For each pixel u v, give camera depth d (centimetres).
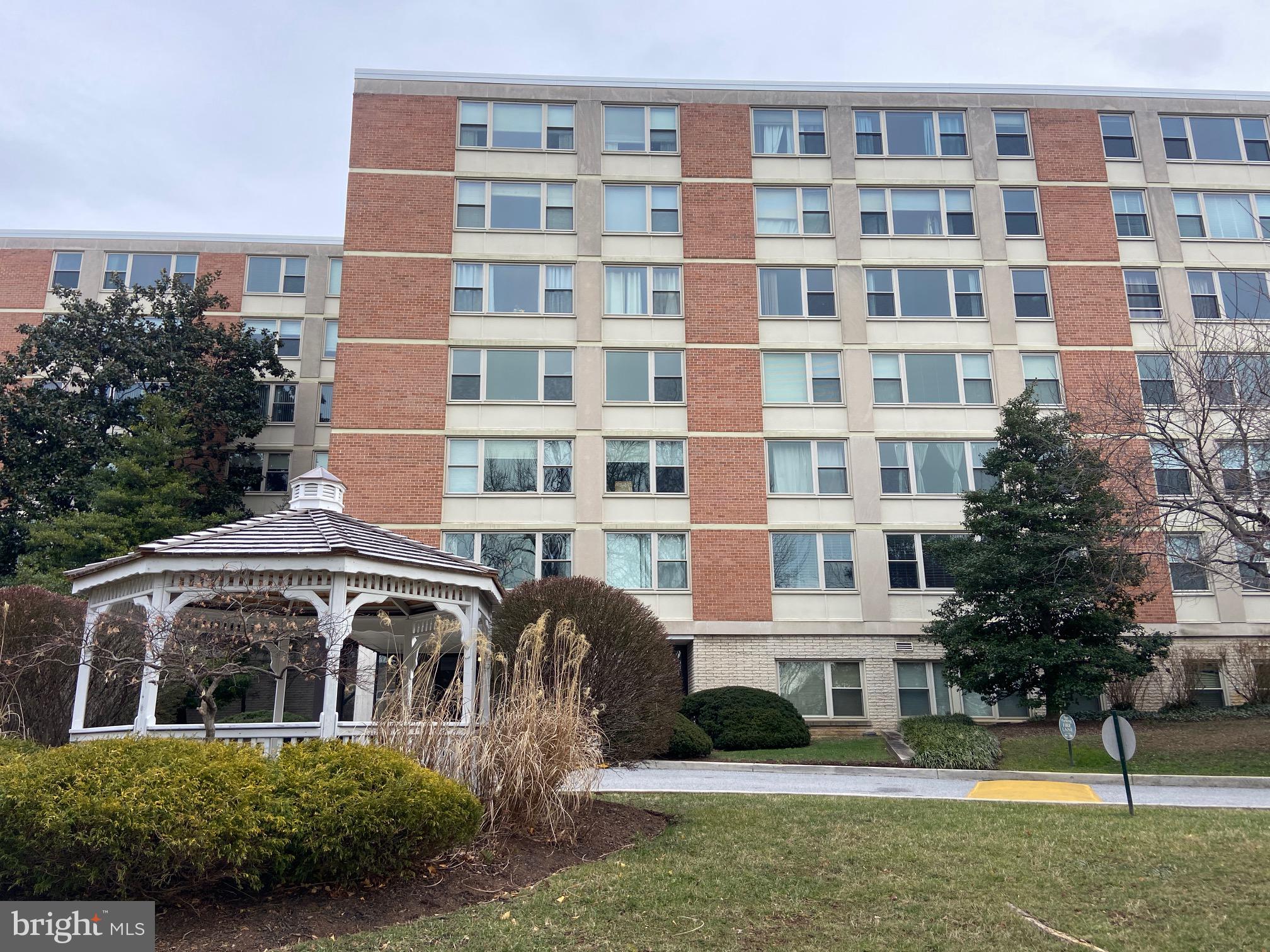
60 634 1354
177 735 1031
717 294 2717
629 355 2673
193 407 2884
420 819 736
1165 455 1972
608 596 1482
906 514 2612
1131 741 1138
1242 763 1686
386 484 2530
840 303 2731
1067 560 2050
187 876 694
